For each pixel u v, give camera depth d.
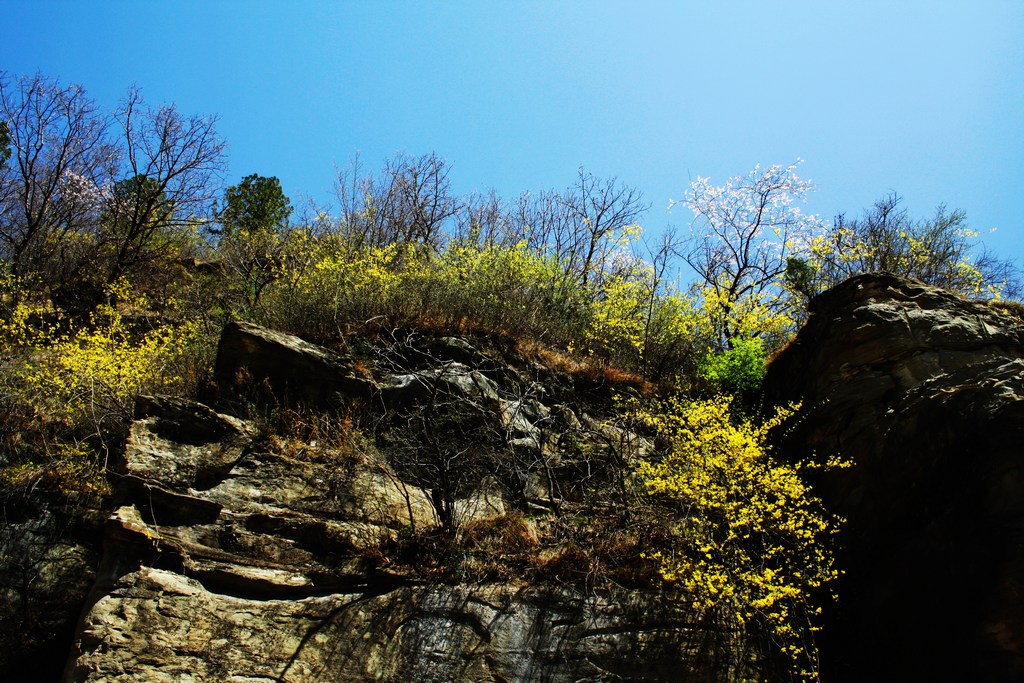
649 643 7.66
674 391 12.02
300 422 9.36
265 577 7.54
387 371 10.65
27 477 9.48
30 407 10.81
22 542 9.04
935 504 7.79
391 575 7.87
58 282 19.30
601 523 9.05
